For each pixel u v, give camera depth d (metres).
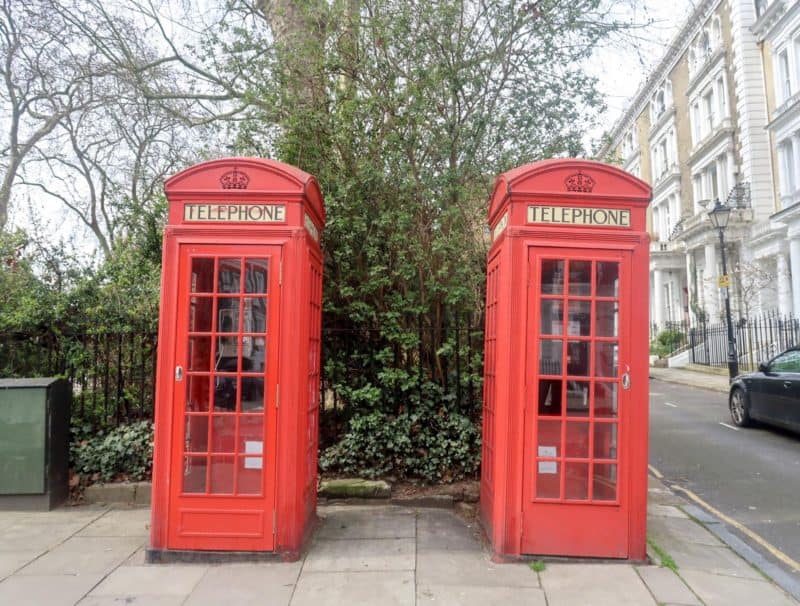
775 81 24.52
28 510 5.51
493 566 4.11
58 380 5.73
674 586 3.84
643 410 4.20
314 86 6.36
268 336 4.24
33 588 3.80
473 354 6.10
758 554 4.58
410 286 6.24
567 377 4.22
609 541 4.16
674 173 34.31
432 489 5.73
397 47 6.13
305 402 4.33
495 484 4.27
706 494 6.58
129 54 10.52
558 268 4.26
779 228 23.09
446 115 6.20
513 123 6.50
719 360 23.27
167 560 4.19
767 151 25.62
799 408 8.92
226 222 4.28
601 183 4.28
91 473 6.02
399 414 6.02
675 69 35.00
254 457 4.25
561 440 4.21
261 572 4.02
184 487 4.23
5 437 5.52
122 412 6.48
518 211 4.27
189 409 4.27
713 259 27.77
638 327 4.21
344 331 6.04
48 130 13.00
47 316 6.42
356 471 5.86
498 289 4.45
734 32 26.72
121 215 7.45
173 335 4.26
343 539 4.66
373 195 6.12
